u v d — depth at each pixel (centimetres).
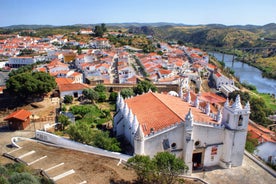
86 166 5066
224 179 5003
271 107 14625
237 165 5447
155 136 4934
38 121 7844
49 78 9844
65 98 9781
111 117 8231
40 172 4791
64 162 5238
